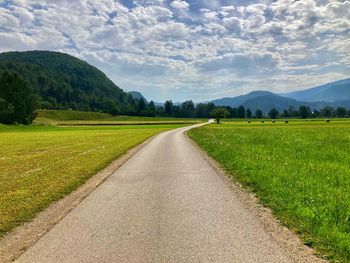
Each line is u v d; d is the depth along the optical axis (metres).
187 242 7.39
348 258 6.50
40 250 7.15
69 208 10.54
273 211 9.68
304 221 8.56
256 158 19.95
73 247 7.26
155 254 6.78
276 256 6.61
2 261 6.68
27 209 10.35
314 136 38.62
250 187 13.00
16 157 26.39
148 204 10.73
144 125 133.25
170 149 29.92
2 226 8.79
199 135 50.34
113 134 62.78
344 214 8.99
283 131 53.75
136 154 26.45
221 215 9.39
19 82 133.00
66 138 52.06
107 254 6.83
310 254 6.71
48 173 17.41
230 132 54.53
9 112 120.56
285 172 15.12
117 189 13.25
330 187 12.19
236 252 6.82
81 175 16.58
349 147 25.97
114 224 8.77
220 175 15.84
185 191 12.54
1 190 13.27
